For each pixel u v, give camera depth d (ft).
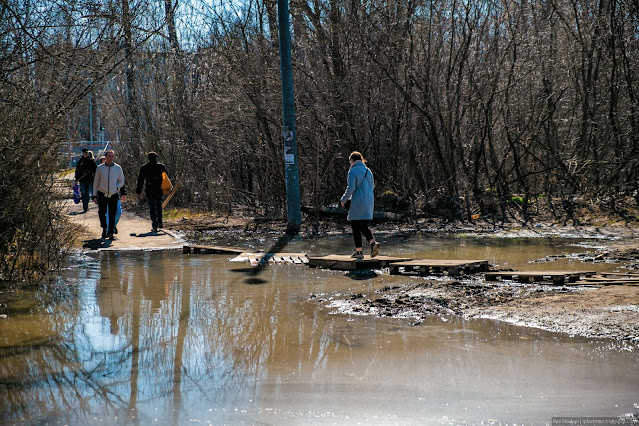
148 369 17.20
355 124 65.46
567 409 13.92
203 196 77.25
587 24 65.05
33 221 34.01
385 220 60.59
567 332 20.25
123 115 86.38
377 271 33.86
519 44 64.44
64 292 28.45
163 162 84.07
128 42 37.68
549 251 40.24
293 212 54.39
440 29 65.87
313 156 66.18
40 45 33.19
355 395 14.97
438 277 31.48
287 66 53.72
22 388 15.84
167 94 82.43
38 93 34.78
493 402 14.39
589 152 66.39
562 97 67.26
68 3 34.42
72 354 18.69
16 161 32.63
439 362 17.48
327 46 66.18
